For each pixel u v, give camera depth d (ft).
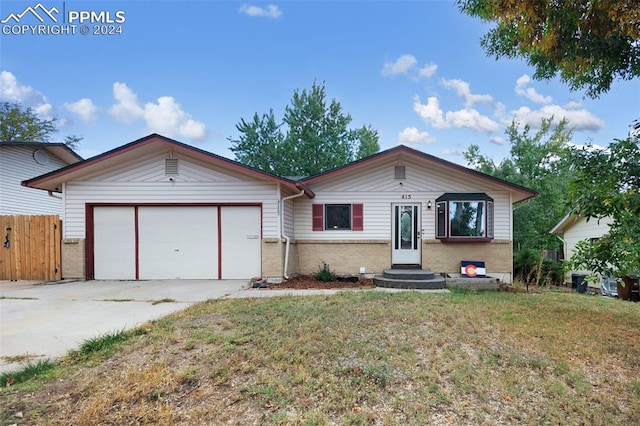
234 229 32.60
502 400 10.51
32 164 46.34
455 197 35.68
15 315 18.67
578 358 13.58
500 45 21.72
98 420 8.79
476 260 35.88
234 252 32.53
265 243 31.96
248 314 17.89
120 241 32.73
